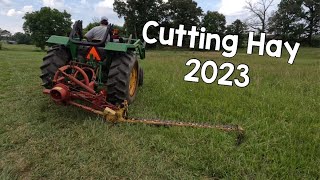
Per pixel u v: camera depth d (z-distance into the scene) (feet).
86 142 10.78
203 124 12.30
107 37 14.25
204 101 16.17
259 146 10.64
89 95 12.12
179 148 10.52
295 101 16.84
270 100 16.70
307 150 10.51
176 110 14.67
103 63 14.35
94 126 11.94
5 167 9.16
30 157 9.81
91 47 13.73
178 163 9.64
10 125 12.27
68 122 12.53
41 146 10.53
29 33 206.18
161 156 10.05
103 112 12.08
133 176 8.96
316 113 14.65
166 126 12.26
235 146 10.76
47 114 13.42
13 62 36.24
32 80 21.56
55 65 14.28
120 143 10.77
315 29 217.77
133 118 12.66
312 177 9.00
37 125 12.26
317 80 23.73
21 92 17.48
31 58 49.11
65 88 11.78
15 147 10.44
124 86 13.80
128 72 13.83
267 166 9.48
